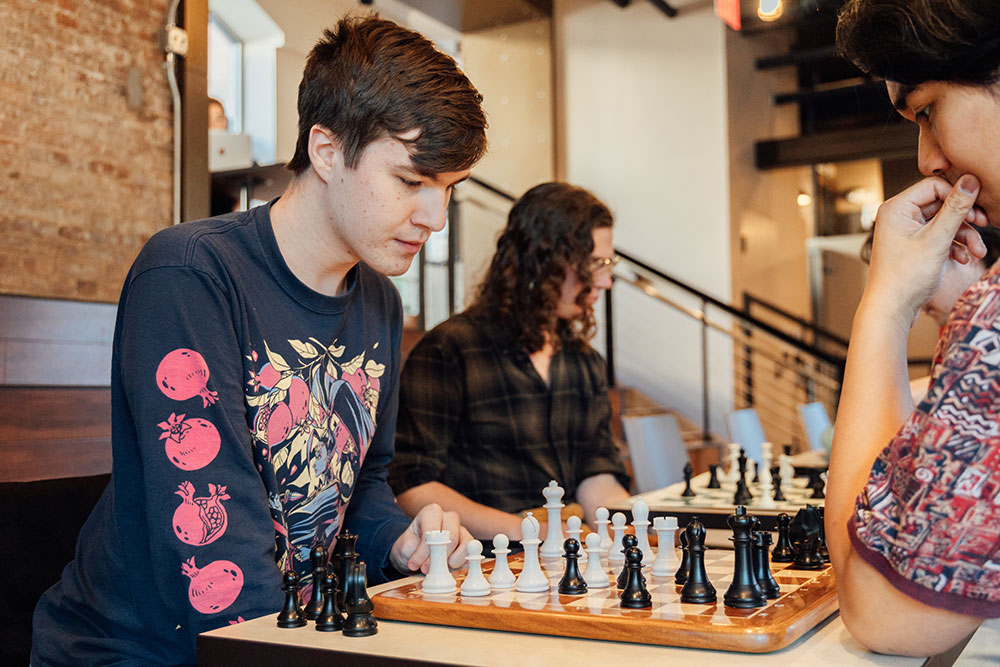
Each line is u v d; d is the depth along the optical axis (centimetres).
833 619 90
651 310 802
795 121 937
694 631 79
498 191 680
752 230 819
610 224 221
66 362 283
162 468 103
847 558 79
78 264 312
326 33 119
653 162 809
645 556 120
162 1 341
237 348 114
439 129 109
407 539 125
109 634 111
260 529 107
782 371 812
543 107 841
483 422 211
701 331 778
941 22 72
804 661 76
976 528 70
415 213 114
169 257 112
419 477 199
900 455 74
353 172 112
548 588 100
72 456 284
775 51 867
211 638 85
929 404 72
